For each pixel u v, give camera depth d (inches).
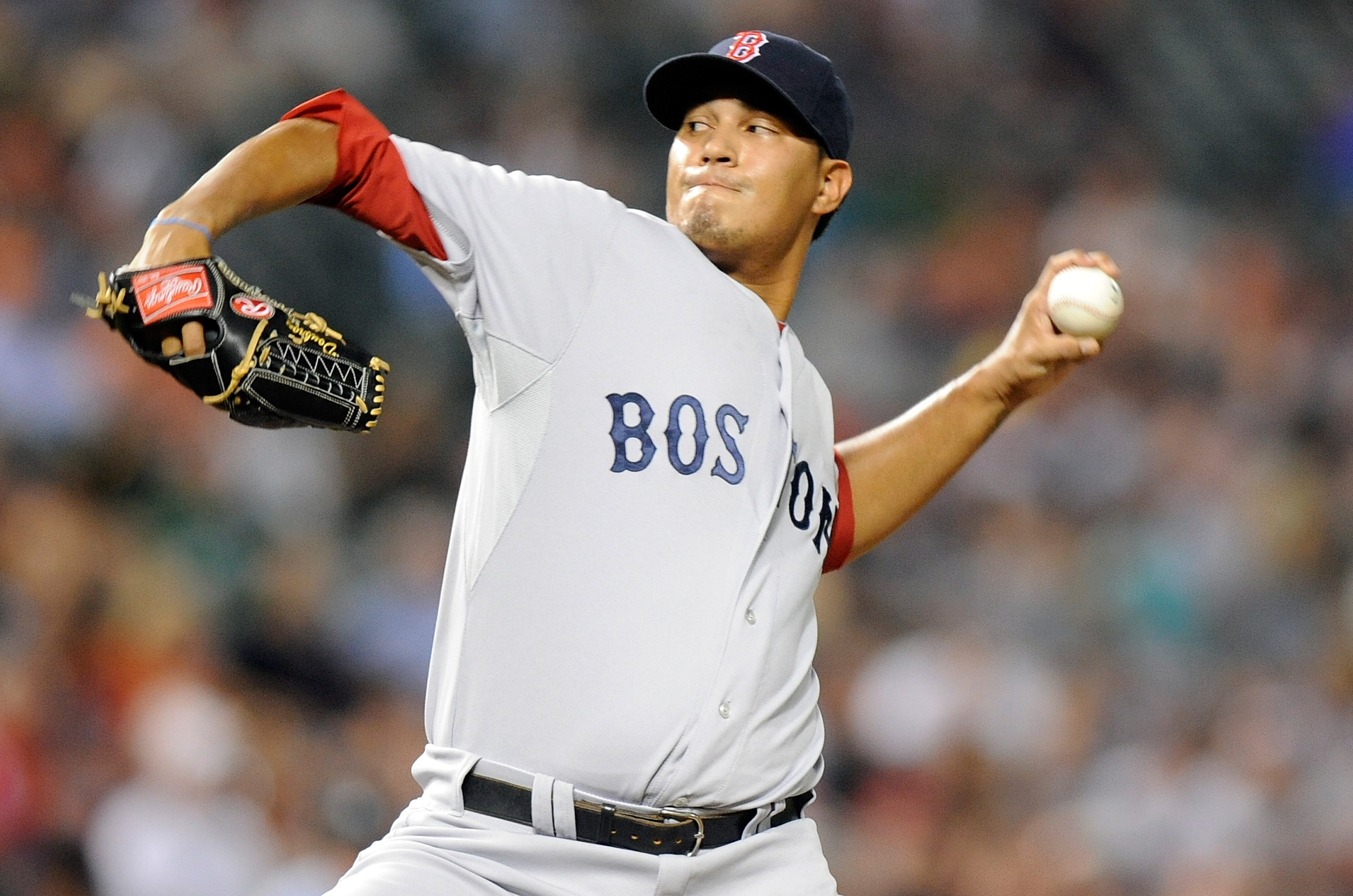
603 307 383.9
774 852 394.0
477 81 1744.6
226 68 1600.6
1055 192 1878.7
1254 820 1143.0
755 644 383.2
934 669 1245.7
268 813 1003.3
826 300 1711.4
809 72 420.8
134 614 1119.6
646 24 1813.5
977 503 1494.8
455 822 375.6
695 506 381.4
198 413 1320.1
